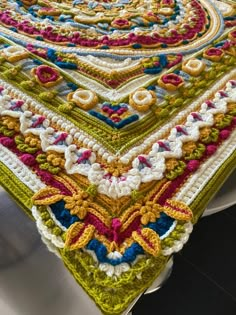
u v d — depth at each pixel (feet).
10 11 2.15
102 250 1.22
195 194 1.42
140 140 1.53
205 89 1.82
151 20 2.25
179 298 2.56
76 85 1.71
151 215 1.32
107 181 1.38
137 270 1.20
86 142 1.49
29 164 1.41
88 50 1.92
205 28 2.24
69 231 1.24
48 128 1.52
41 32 2.00
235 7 2.50
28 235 1.54
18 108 1.57
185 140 1.56
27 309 1.34
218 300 2.58
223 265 2.75
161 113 1.64
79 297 1.38
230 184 1.87
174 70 1.89
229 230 2.94
